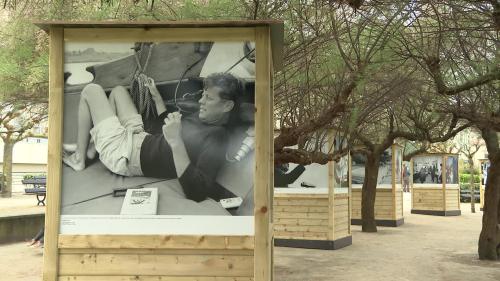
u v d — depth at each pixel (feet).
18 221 43.14
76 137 13.32
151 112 13.35
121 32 13.41
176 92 13.34
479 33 21.63
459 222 71.77
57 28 13.35
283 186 45.14
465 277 31.19
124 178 13.24
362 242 48.83
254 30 13.26
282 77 24.70
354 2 14.51
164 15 18.84
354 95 25.14
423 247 45.16
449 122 40.22
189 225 13.01
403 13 18.76
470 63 20.97
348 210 47.50
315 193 44.01
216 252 12.89
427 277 31.14
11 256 35.55
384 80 24.07
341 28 22.13
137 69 13.42
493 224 38.19
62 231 13.06
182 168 13.20
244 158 13.17
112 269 12.98
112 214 13.10
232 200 13.05
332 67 22.54
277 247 44.55
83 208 13.14
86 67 13.42
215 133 13.24
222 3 18.16
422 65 22.33
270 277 13.94
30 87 24.29
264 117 13.12
